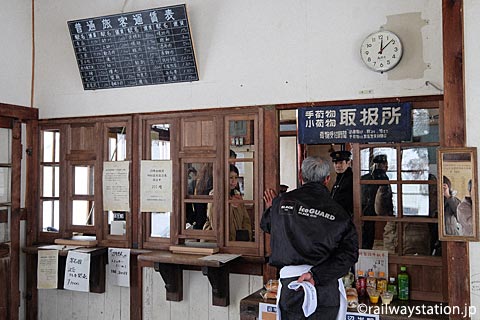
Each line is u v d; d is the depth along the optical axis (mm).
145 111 3906
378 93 3221
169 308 3805
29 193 4273
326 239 2682
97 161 4055
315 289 2676
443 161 2721
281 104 3479
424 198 3137
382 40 3170
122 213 4020
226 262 3297
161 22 3705
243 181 3607
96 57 3982
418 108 3143
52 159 4309
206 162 3717
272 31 3523
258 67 3557
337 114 3318
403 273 3125
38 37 4324
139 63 3855
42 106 4285
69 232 4176
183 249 3635
